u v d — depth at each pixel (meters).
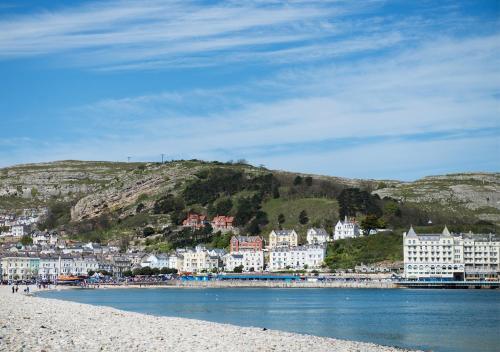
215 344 79.56
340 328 132.88
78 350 68.94
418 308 197.62
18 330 81.88
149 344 76.88
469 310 188.62
